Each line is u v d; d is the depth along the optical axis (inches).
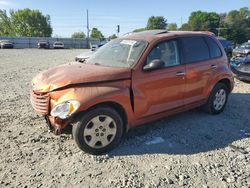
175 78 209.3
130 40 213.6
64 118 166.1
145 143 194.9
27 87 371.2
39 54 1277.1
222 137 209.0
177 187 147.3
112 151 183.0
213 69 241.8
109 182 150.4
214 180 153.8
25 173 157.3
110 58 207.9
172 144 194.9
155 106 201.2
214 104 251.6
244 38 4116.6
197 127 226.2
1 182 148.8
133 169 162.9
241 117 253.3
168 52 209.6
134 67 189.2
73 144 191.2
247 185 150.1
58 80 174.4
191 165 168.4
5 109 262.4
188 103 224.8
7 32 4249.5
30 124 224.4
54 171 159.6
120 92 179.0
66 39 2938.0
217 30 4092.0
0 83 398.6
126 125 190.2
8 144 189.8
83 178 153.6
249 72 401.7
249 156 181.2
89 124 172.9
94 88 172.9
